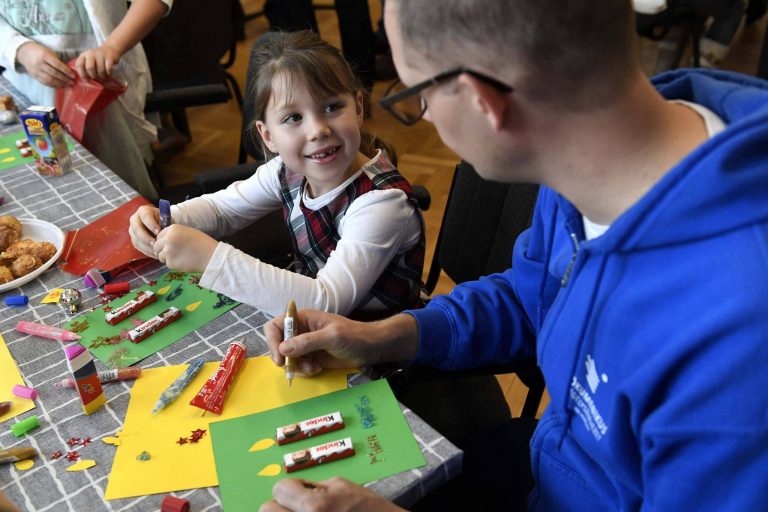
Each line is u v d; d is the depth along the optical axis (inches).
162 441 31.4
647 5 98.0
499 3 20.9
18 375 35.7
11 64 66.6
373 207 44.6
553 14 20.6
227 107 129.8
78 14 69.9
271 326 35.7
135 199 50.8
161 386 34.5
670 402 23.3
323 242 47.7
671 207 22.9
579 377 29.0
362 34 119.8
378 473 29.2
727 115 24.9
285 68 42.3
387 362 37.4
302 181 49.7
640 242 24.2
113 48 65.5
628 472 27.6
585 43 21.2
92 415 33.0
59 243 45.6
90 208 49.9
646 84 24.0
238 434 31.6
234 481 29.3
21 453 30.5
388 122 120.6
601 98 22.6
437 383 47.9
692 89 28.2
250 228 65.4
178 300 41.0
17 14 68.4
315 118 43.2
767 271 21.3
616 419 26.4
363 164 47.6
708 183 21.9
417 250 48.3
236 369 35.2
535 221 36.4
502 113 23.1
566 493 32.7
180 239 40.5
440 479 29.9
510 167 25.6
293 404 33.2
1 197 51.3
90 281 42.0
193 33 91.0
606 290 26.3
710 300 22.4
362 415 32.2
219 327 38.7
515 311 40.4
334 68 43.6
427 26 22.7
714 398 22.0
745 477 21.9
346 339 34.5
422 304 54.1
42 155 53.4
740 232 22.4
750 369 21.1
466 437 42.7
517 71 22.0
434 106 24.6
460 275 53.2
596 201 25.6
